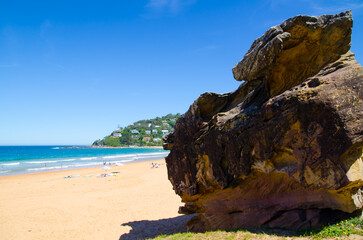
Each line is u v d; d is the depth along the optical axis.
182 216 17.12
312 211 8.69
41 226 15.96
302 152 7.32
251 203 10.55
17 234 14.71
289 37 8.49
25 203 21.36
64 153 127.06
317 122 6.99
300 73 9.70
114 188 27.31
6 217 17.64
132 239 13.57
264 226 9.70
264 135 8.38
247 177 9.67
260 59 9.00
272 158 8.35
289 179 9.12
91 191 26.06
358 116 6.54
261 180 9.92
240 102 11.70
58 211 18.91
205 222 12.65
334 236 6.98
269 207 9.94
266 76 9.71
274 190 9.77
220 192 11.49
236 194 10.93
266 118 8.45
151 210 18.88
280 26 9.11
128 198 22.50
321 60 9.30
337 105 6.73
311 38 9.20
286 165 8.06
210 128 11.06
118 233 14.65
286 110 7.79
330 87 7.07
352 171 6.61
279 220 9.52
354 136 6.37
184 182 12.51
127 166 51.84
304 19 8.74
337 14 8.84
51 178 35.81
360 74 6.98
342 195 7.42
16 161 72.75
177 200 21.42
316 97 7.09
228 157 9.91
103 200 21.95
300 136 7.38
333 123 6.69
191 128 12.27
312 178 7.09
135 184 29.38
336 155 6.58
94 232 14.92
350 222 7.50
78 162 67.75
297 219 8.93
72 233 14.84
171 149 14.15
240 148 9.39
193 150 11.92
